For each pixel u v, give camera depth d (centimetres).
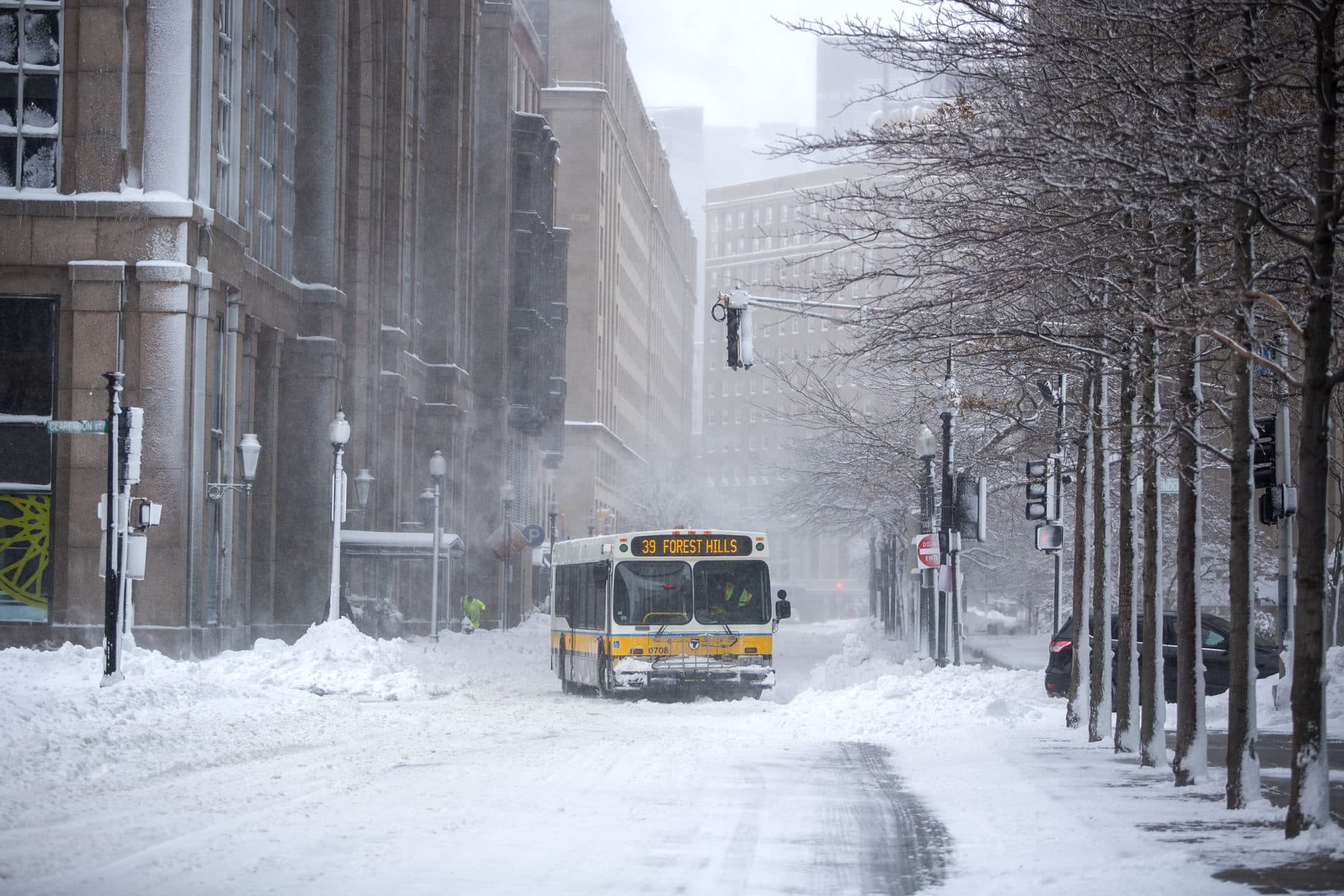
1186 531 2602
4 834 1994
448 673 6650
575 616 5759
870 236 3034
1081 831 2083
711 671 5222
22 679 4650
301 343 8238
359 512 9050
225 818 2161
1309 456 1919
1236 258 2320
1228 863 1761
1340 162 2275
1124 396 3091
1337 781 2569
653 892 1627
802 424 8100
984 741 3566
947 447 5556
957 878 1738
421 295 11475
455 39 11681
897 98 2809
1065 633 4822
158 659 5369
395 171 10062
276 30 7969
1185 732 2622
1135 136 2178
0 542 6259
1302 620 1928
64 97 6309
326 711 4353
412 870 1734
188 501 6306
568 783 2666
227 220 6681
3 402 6294
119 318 6222
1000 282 2655
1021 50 2525
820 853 1925
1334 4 1922
